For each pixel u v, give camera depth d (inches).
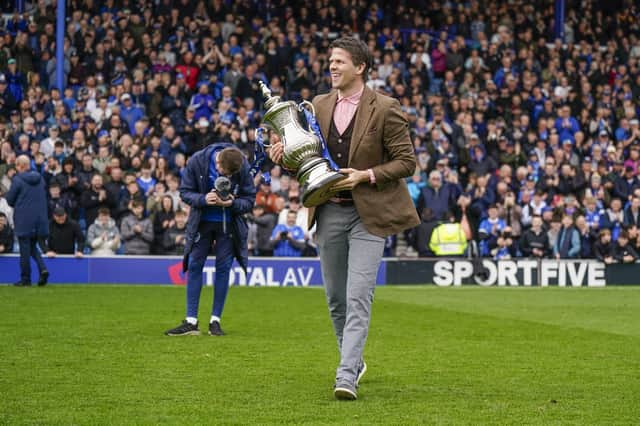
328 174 386.9
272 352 534.3
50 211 1152.8
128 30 1494.8
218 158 605.6
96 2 1567.4
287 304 858.8
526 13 1822.1
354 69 407.2
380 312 804.0
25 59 1437.0
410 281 1214.9
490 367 493.0
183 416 360.2
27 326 640.4
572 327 699.4
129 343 561.9
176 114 1396.4
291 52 1545.3
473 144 1423.5
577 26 1867.6
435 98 1509.6
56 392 404.8
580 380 454.3
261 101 1486.2
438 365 498.6
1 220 1118.4
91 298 872.9
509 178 1358.3
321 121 413.1
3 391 406.3
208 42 1502.2
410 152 404.5
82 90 1390.3
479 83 1606.8
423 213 1249.4
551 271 1242.6
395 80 1528.1
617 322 747.4
